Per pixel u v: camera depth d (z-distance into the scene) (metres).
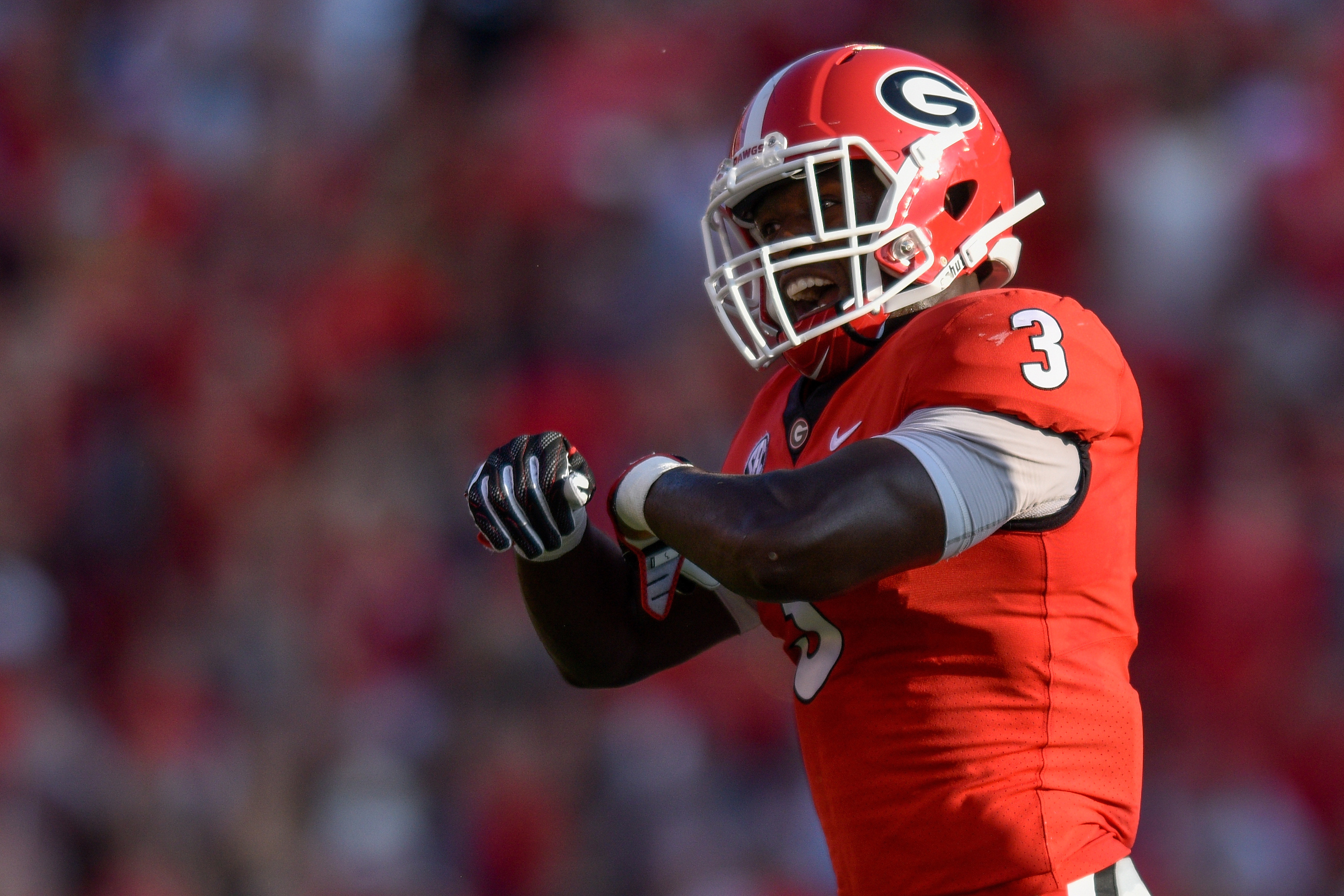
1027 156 24.42
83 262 31.02
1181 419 22.42
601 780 20.81
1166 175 24.08
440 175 28.88
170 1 34.31
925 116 7.34
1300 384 22.66
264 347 27.80
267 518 25.22
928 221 7.28
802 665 7.15
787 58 27.73
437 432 25.53
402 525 24.66
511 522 7.16
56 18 35.22
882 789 6.77
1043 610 6.61
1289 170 24.45
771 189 7.50
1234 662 20.70
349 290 27.70
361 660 23.28
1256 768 20.05
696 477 6.65
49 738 22.69
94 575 26.20
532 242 26.69
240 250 29.89
